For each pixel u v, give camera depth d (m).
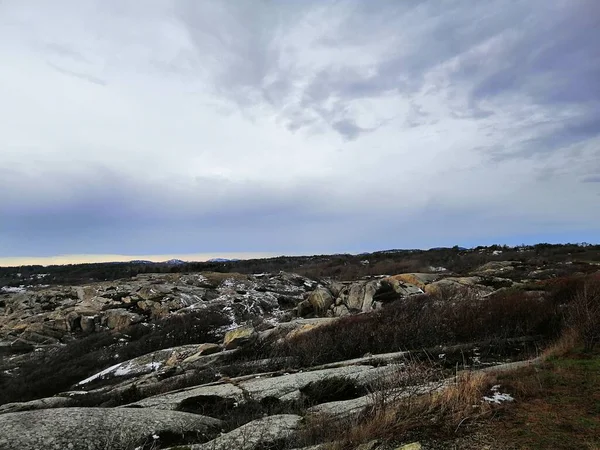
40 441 6.25
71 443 6.36
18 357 30.86
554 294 17.09
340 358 15.50
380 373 10.96
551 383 6.96
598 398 6.13
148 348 24.78
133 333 29.83
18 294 50.56
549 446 4.71
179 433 7.38
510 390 6.70
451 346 13.91
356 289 27.11
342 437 5.77
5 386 22.47
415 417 5.66
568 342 9.93
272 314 32.31
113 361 23.52
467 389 6.27
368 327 17.34
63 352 28.88
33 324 36.75
